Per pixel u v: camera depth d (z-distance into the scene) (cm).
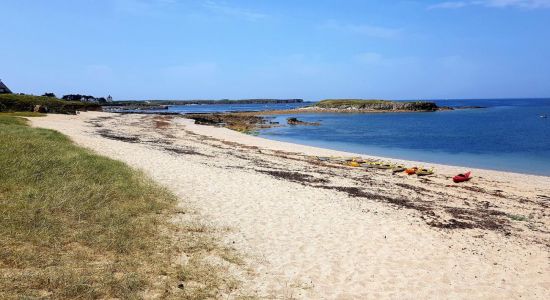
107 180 1409
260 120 8288
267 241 1073
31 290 684
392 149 4069
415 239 1163
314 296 795
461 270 976
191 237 1041
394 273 930
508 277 960
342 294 812
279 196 1541
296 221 1255
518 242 1228
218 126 6253
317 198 1554
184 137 4031
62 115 5997
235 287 802
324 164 2664
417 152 3847
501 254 1110
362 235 1166
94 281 745
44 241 884
